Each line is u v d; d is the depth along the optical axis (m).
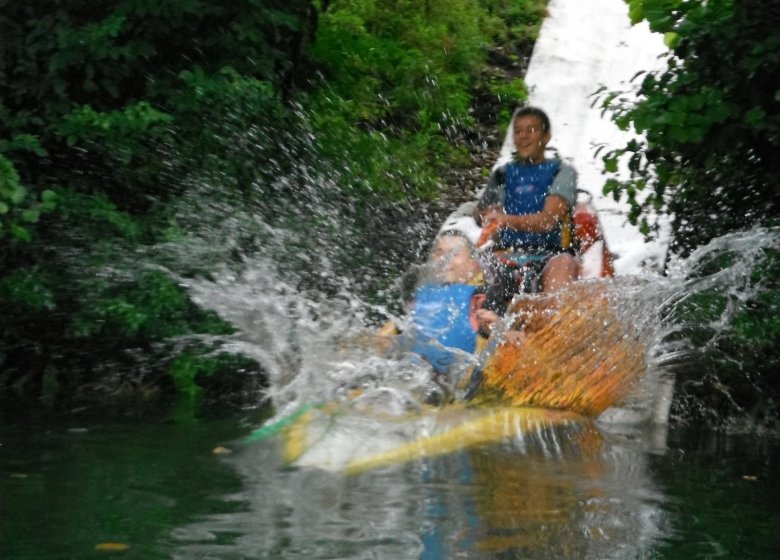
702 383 7.77
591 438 6.16
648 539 4.13
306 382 6.45
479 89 14.65
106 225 8.99
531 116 7.98
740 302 7.87
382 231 10.41
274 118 10.50
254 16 10.77
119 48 9.77
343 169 11.18
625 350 7.01
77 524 4.11
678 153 7.99
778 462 5.93
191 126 10.06
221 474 4.95
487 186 8.15
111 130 9.47
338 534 4.02
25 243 8.70
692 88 7.75
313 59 13.54
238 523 4.14
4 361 8.38
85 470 5.03
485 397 6.41
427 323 6.64
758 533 4.30
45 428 6.23
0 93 9.62
